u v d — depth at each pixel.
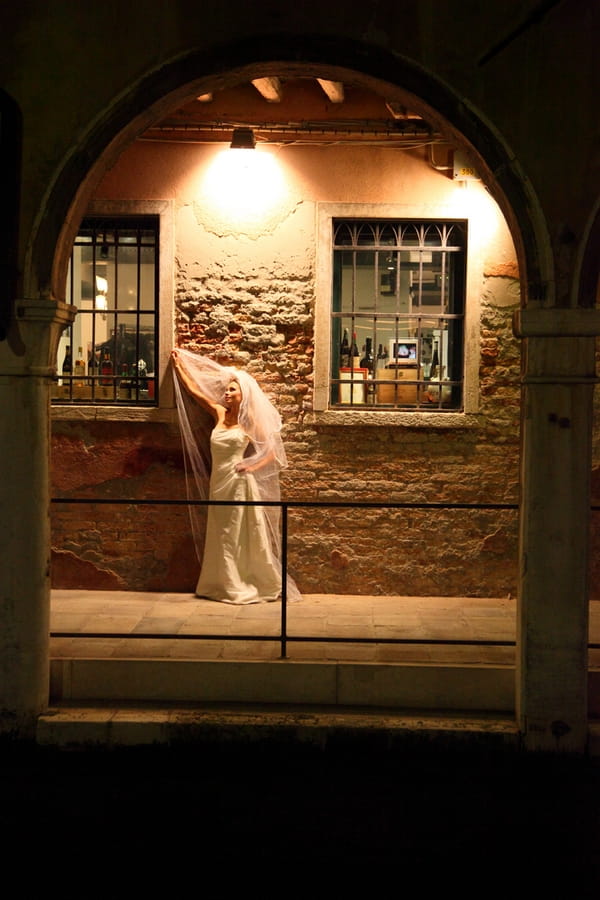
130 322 7.08
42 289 4.99
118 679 5.39
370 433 7.01
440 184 6.84
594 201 4.80
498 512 6.95
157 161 6.89
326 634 5.93
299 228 6.92
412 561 7.01
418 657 5.54
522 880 3.97
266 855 4.16
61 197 4.96
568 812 4.57
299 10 4.89
